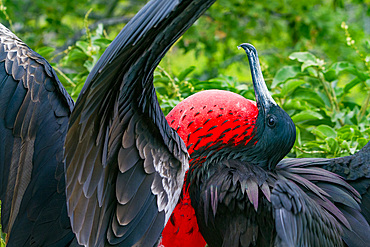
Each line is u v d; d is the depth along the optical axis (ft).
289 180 11.71
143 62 9.05
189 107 11.44
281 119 11.53
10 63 11.94
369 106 20.76
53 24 33.45
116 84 9.13
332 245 11.14
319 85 20.74
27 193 11.56
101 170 9.70
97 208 9.84
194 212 11.87
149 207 10.20
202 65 38.45
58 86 12.04
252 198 10.73
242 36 33.68
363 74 18.74
